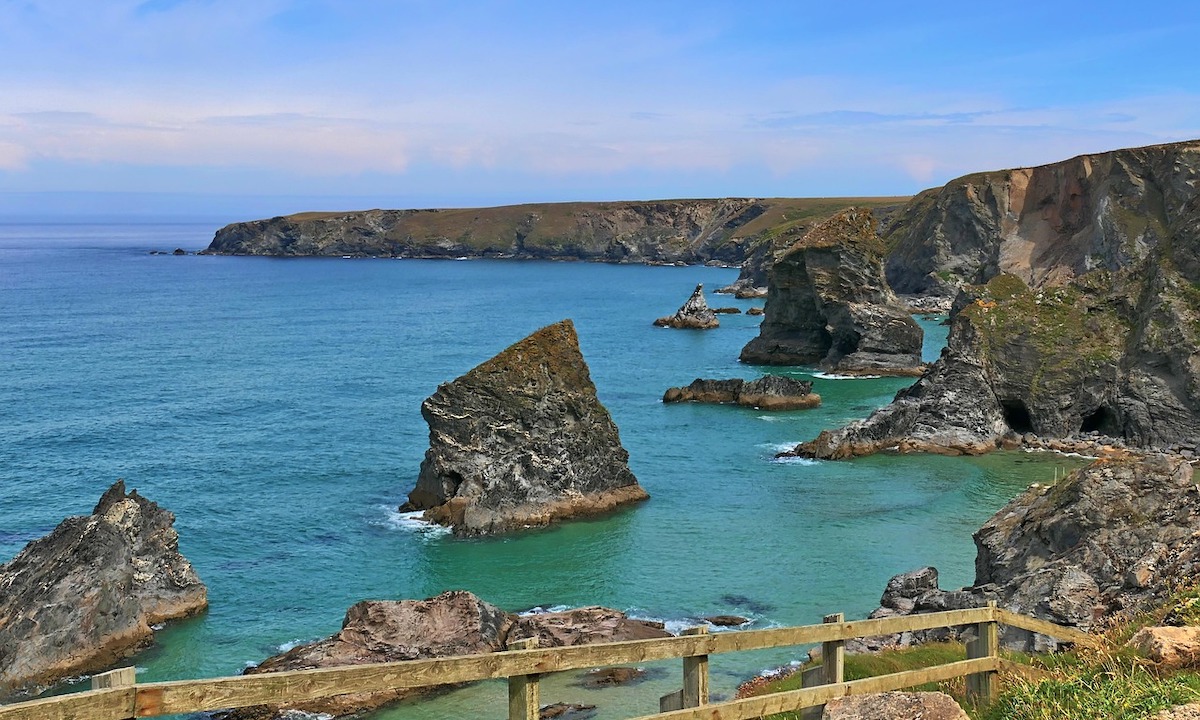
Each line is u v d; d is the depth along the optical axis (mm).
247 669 37500
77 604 38250
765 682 30328
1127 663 15055
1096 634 21734
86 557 39188
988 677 16406
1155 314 80125
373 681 9219
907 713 12641
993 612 16562
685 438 81375
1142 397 78188
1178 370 77812
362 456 73125
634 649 11602
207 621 42656
